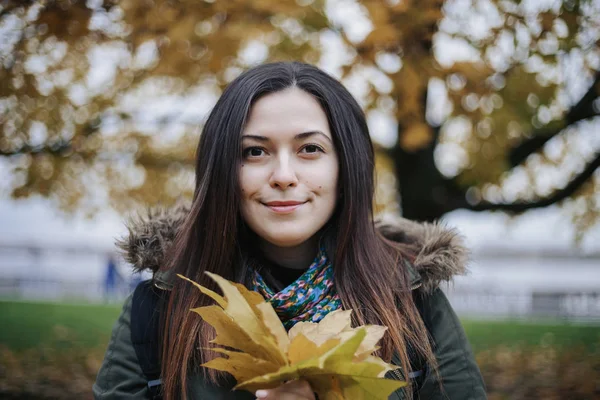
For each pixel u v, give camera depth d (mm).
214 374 1516
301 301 1547
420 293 1712
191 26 3104
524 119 3619
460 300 17625
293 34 3654
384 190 6184
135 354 1629
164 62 3408
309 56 3596
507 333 8781
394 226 1989
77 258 25734
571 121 4391
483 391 1646
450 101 3539
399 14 3125
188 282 1616
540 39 3160
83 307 11547
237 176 1518
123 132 4875
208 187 1583
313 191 1515
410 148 3875
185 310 1580
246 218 1542
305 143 1513
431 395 1629
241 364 1195
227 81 3684
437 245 1728
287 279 1688
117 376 1607
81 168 4684
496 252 25062
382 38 3086
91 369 6090
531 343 7777
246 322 1177
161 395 1590
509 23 3164
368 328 1245
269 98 1526
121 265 1984
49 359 6445
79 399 5109
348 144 1581
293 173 1481
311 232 1528
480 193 5234
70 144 4410
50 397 5121
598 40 3270
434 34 3346
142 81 4156
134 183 5090
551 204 5125
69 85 4082
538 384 5562
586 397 5168
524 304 16672
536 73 3430
